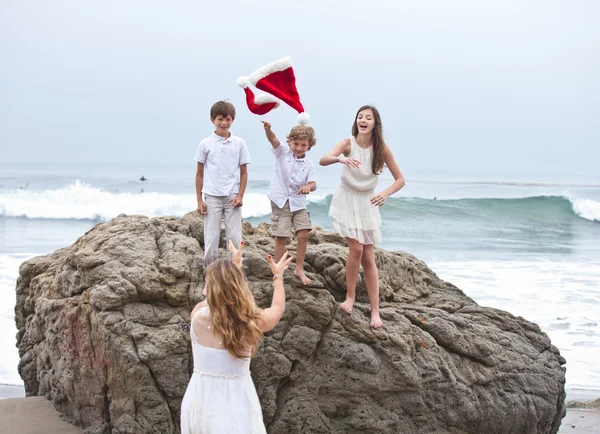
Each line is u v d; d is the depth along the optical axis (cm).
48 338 705
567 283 1694
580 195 3747
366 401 661
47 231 2466
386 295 761
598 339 1227
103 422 648
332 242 821
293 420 647
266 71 682
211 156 682
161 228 739
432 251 2281
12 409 712
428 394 668
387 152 657
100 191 3266
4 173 5756
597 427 838
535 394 716
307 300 666
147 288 638
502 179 6366
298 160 675
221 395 416
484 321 772
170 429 622
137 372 612
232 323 417
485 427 690
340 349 663
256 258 686
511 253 2248
